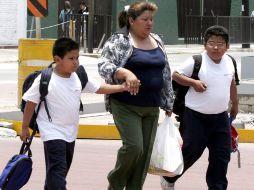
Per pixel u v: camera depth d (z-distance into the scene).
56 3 77.62
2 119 30.66
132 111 17.14
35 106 16.50
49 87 16.31
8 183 16.25
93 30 70.56
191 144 18.30
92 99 36.50
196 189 21.17
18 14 70.19
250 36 81.75
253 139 29.36
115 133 29.19
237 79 18.94
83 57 64.81
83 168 23.64
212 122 18.25
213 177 18.31
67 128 16.56
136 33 17.16
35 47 31.59
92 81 16.83
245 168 24.41
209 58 18.28
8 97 37.28
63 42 16.27
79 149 26.80
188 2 88.62
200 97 18.19
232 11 91.88
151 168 17.70
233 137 19.38
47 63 31.66
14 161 16.33
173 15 87.06
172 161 17.58
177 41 87.56
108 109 17.59
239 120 31.39
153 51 17.20
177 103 18.67
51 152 16.34
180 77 18.16
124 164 17.16
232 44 80.75
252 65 37.69
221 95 18.12
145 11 16.97
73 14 70.69
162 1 85.94
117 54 16.98
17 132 29.55
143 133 17.45
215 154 18.22
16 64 57.41
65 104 16.41
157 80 17.16
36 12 32.38
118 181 17.45
